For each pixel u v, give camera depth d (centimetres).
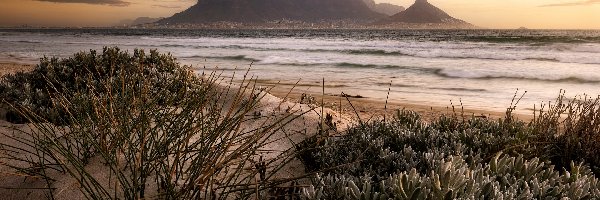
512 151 369
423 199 234
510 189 268
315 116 504
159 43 5656
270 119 474
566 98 1140
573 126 438
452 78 1653
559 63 2291
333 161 340
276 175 327
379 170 317
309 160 361
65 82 562
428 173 308
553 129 428
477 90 1306
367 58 2808
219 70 1917
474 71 1877
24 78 592
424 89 1326
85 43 5503
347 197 257
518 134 392
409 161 337
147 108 310
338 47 4353
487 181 266
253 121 464
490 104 1030
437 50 3597
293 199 280
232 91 589
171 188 218
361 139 379
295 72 1892
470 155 338
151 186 255
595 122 391
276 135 426
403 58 2788
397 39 7125
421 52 3356
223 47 4459
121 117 274
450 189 224
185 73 552
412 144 390
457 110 921
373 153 355
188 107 312
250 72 1862
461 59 2648
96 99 321
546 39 5706
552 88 1355
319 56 3016
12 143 350
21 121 463
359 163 330
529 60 2509
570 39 5581
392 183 267
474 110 927
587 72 1780
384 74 1812
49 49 3806
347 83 1480
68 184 267
